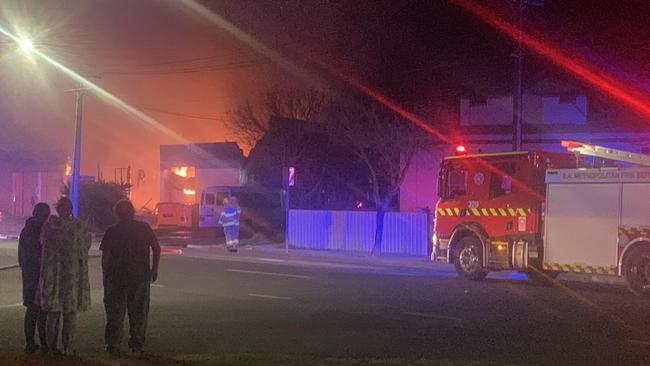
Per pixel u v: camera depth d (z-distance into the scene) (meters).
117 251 8.55
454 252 18.06
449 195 18.55
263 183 37.22
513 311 12.35
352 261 23.94
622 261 14.86
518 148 21.23
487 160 17.62
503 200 17.14
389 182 28.78
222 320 11.45
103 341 9.76
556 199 16.16
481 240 17.38
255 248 29.14
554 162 17.09
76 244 8.48
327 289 15.46
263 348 9.27
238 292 14.93
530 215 16.59
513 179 17.09
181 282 16.70
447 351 9.07
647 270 14.45
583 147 15.29
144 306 8.68
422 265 22.48
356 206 35.09
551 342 9.65
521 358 8.66
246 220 32.62
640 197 14.78
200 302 13.47
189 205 33.25
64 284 8.35
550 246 16.19
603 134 27.67
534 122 29.25
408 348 9.26
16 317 11.67
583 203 15.68
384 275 18.72
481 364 8.05
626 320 11.43
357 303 13.33
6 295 14.28
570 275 17.25
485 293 14.84
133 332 8.62
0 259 22.44
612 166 15.84
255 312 12.27
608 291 15.37
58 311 8.33
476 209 17.67
